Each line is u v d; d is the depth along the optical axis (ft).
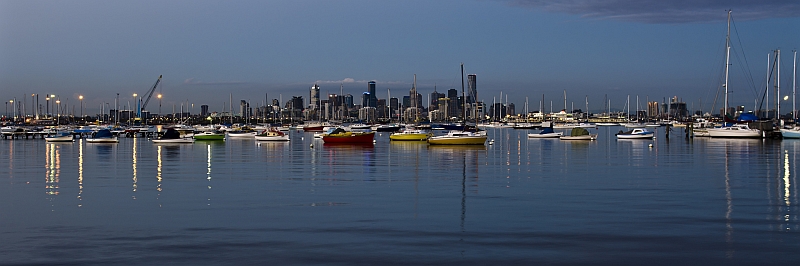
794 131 336.49
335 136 319.06
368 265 60.23
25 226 78.38
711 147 260.62
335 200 99.19
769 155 205.16
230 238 71.26
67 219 83.05
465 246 67.15
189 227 77.41
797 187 114.32
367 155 217.36
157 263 61.00
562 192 108.37
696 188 113.19
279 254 64.13
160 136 361.10
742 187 114.52
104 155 220.64
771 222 79.66
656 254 63.93
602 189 112.37
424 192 108.68
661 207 91.40
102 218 83.66
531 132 565.12
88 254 64.34
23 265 60.39
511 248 66.28
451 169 155.43
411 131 358.02
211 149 265.13
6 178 134.62
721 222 79.71
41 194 107.55
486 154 221.66
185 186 118.83
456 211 88.38
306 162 181.57
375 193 107.45
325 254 64.03
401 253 64.34
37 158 203.41
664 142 316.19
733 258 62.39
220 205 94.43
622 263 60.80
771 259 61.98
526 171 149.28
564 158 198.39
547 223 79.30
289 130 621.31
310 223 79.66
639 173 143.23
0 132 419.95
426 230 75.15
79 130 455.63
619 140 351.87
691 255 63.52
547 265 60.08
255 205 94.27
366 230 75.20
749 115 361.30
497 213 86.63
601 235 72.28
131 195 106.01
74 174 143.84
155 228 76.95
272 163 177.37
